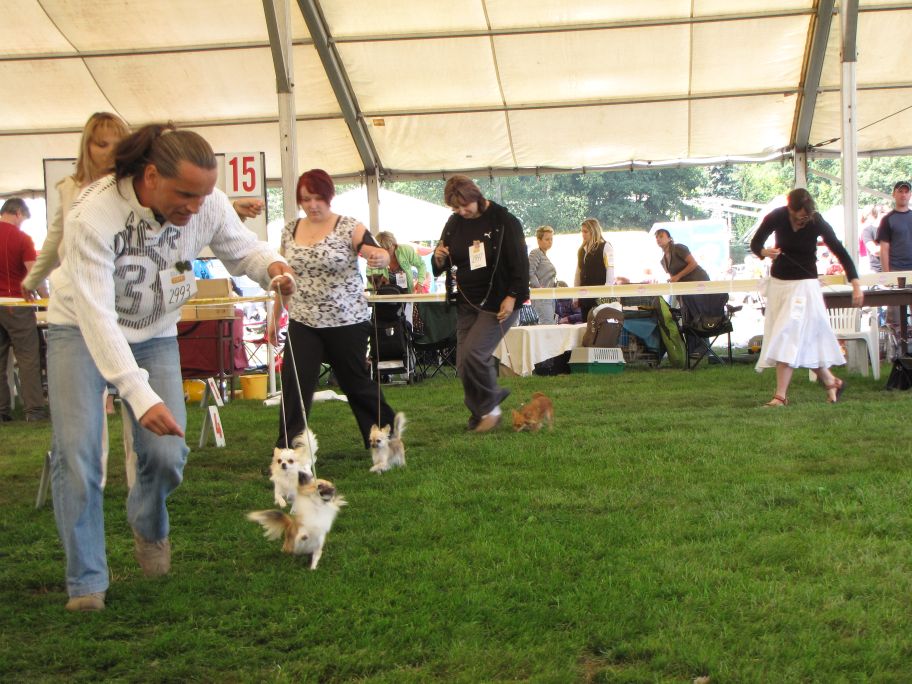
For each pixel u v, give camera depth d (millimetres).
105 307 2930
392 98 14797
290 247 5836
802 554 3600
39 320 10570
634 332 13375
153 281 3156
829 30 13312
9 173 15781
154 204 2986
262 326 15234
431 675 2652
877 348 10180
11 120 14625
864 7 13211
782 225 7773
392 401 9477
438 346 12453
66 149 15289
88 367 3188
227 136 15398
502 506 4578
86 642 2939
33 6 12523
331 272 5797
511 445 6336
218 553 3988
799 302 7770
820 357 7859
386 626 3027
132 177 3016
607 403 8625
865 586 3195
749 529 4012
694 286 10773
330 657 2791
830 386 7984
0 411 9398
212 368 9344
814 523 4070
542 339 12430
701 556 3629
